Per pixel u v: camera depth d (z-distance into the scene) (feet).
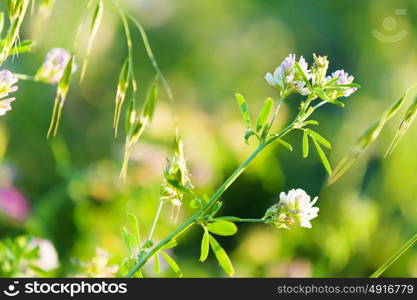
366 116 4.67
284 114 4.45
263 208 4.04
